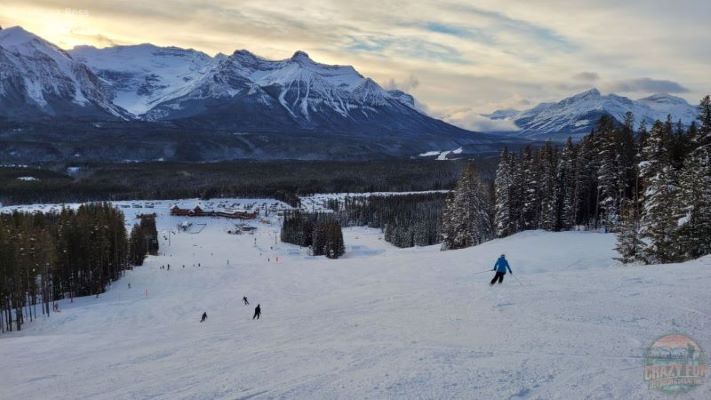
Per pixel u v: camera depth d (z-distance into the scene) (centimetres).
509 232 10050
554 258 6181
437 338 2022
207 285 8956
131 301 7338
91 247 9206
